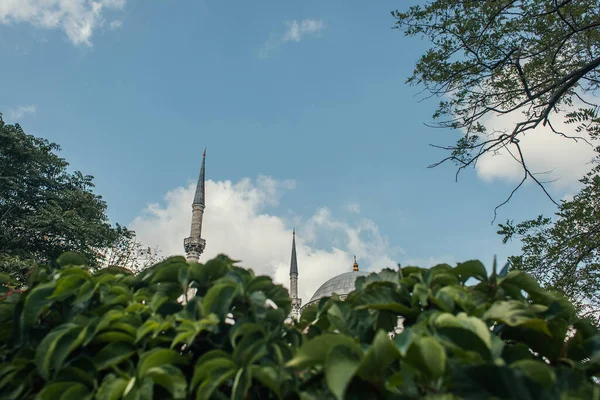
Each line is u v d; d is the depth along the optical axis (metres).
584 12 9.86
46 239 22.67
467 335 1.75
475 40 10.23
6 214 22.36
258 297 2.11
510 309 1.95
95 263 23.53
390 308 2.16
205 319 1.97
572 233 10.15
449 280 2.24
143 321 2.21
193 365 2.05
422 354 1.61
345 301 2.45
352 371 1.56
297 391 1.74
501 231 10.84
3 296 2.40
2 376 1.95
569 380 1.49
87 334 1.97
